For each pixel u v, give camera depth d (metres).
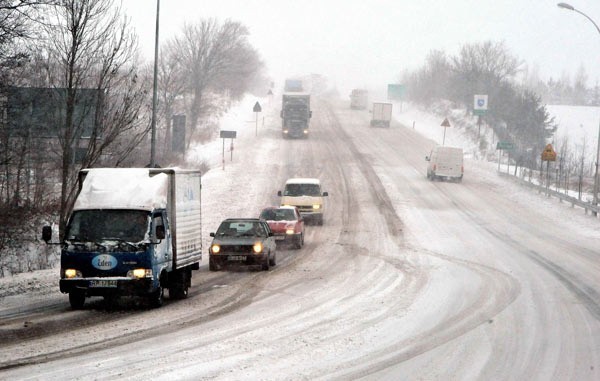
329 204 55.06
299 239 37.97
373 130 108.56
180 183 24.23
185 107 91.75
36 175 44.38
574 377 14.25
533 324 19.67
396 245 39.16
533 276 29.20
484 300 23.48
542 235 43.94
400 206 54.47
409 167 75.94
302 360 15.19
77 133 32.41
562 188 68.88
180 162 67.00
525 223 49.00
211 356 15.31
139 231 21.27
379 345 16.83
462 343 17.16
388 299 23.47
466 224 47.69
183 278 23.98
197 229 25.94
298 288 25.86
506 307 22.28
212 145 82.00
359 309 21.59
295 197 47.03
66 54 30.08
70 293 21.39
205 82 91.56
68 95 29.73
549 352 16.38
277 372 14.12
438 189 63.66
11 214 34.78
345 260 33.78
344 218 49.66
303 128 91.62
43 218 39.72
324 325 19.08
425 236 42.62
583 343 17.42
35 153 44.66
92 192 22.16
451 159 67.31
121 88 43.09
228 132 66.75
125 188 22.17
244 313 20.88
